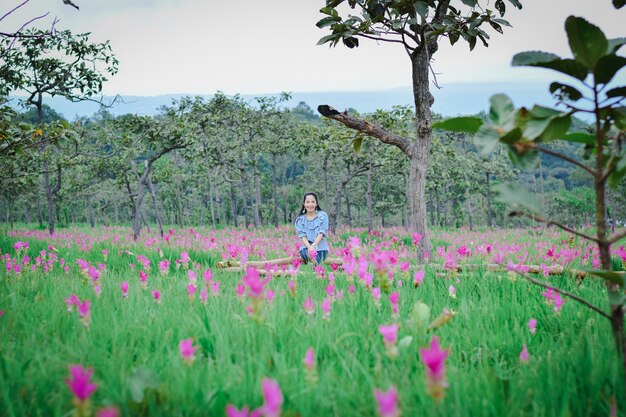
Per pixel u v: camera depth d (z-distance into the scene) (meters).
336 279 5.11
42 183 38.47
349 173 25.36
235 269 6.76
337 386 2.34
